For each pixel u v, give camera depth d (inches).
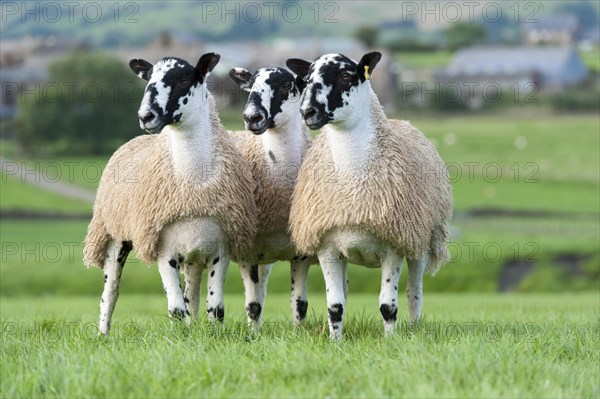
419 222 484.4
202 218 488.7
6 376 378.0
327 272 488.1
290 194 534.9
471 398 329.7
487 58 6599.4
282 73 530.0
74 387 350.9
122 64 3858.3
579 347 433.1
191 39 6604.3
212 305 499.8
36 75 4923.7
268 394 345.7
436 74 6215.6
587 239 2186.3
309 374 370.9
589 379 358.9
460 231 2352.4
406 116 5211.6
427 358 381.4
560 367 374.0
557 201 3228.3
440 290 1733.5
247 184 509.0
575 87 5994.1
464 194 3348.9
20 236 2342.5
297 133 538.0
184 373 366.9
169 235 493.0
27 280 1716.3
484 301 1165.7
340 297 484.1
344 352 410.6
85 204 3016.7
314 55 5580.7
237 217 495.8
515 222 2650.1
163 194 486.9
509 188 3464.6
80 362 390.6
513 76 6087.6
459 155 4185.5
